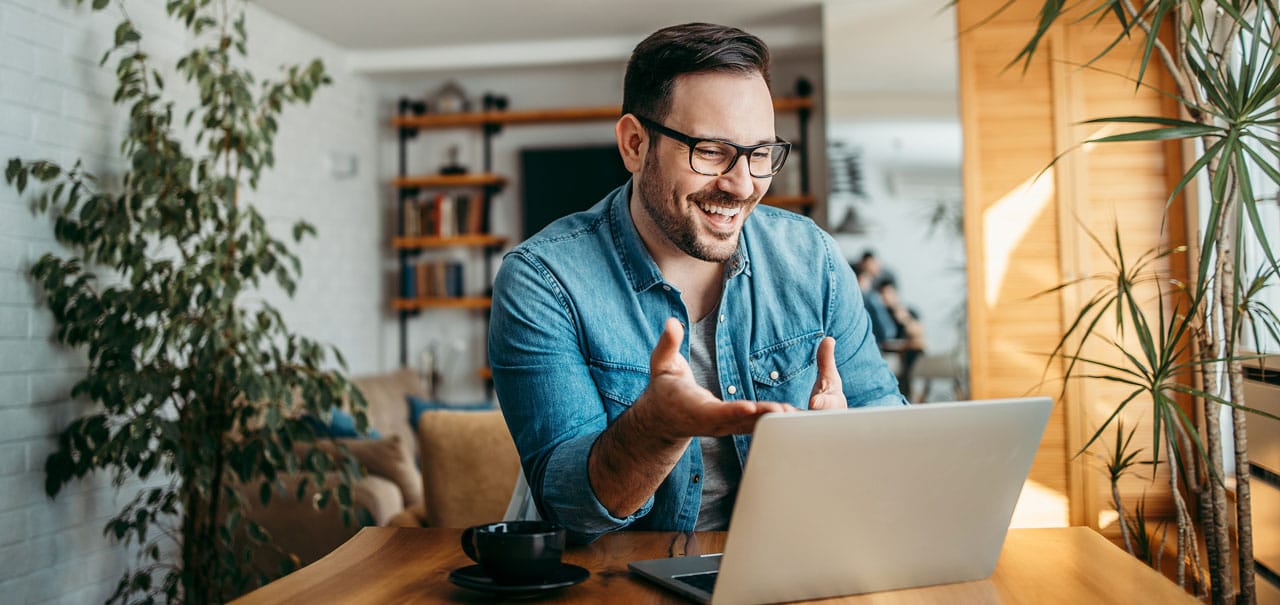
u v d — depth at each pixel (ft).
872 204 15.08
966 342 14.23
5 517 8.23
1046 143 12.68
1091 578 2.88
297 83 10.16
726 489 3.99
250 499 10.17
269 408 8.88
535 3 15.72
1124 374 12.21
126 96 9.03
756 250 4.22
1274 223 9.53
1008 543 3.35
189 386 8.89
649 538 3.49
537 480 3.41
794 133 18.24
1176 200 12.38
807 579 2.61
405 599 2.68
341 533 10.07
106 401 8.38
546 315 3.76
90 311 8.48
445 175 19.26
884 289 14.98
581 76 19.34
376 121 19.80
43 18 8.75
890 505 2.61
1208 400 5.51
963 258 14.38
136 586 9.04
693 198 3.59
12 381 8.30
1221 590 5.41
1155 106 12.45
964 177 12.82
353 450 10.44
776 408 2.48
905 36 15.16
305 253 16.71
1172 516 12.01
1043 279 12.62
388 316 20.03
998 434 2.65
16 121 8.41
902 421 2.49
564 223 4.14
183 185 9.04
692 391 2.68
